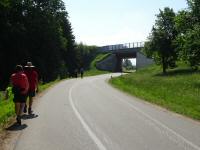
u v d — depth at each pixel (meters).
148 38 64.56
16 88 14.41
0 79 63.72
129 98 26.80
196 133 13.27
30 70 17.72
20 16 69.50
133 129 13.91
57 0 74.69
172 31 62.62
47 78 74.75
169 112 19.22
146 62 101.38
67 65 99.75
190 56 43.94
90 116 17.06
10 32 64.19
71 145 11.07
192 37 43.56
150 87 37.22
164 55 63.44
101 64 112.69
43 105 21.22
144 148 10.80
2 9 61.47
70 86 40.38
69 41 101.25
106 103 22.98
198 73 52.50
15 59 66.12
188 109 20.25
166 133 13.20
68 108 19.94
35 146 10.88
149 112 19.02
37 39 71.88
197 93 28.66
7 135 12.44
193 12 45.31
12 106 19.34
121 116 17.31
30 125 14.39
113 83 46.72
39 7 72.88
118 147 10.89
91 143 11.37
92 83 46.97
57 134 12.69
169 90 32.53
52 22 73.00
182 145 11.24
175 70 64.50
